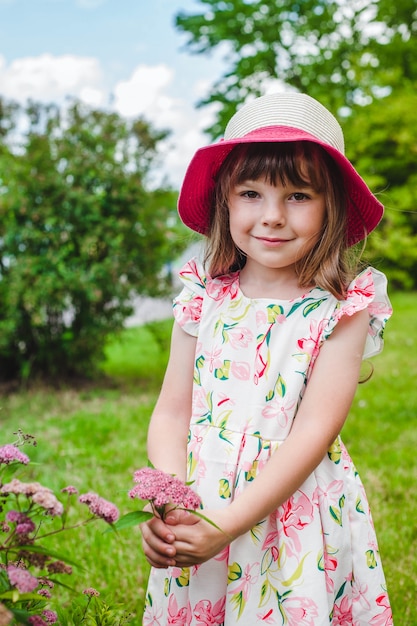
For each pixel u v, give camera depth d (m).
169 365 1.81
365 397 5.31
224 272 1.78
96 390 5.84
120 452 4.02
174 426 1.75
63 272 5.48
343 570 1.62
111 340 6.32
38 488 1.17
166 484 1.33
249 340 1.68
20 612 1.13
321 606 1.54
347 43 15.70
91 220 5.63
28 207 5.53
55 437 4.41
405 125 12.53
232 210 1.65
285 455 1.51
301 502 1.58
